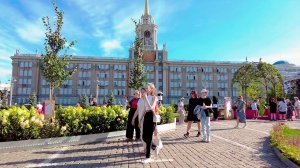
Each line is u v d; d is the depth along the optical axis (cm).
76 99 8200
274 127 1228
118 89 8375
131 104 1177
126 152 904
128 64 8450
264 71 4862
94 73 8356
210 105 1138
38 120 1055
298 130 1387
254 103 2814
